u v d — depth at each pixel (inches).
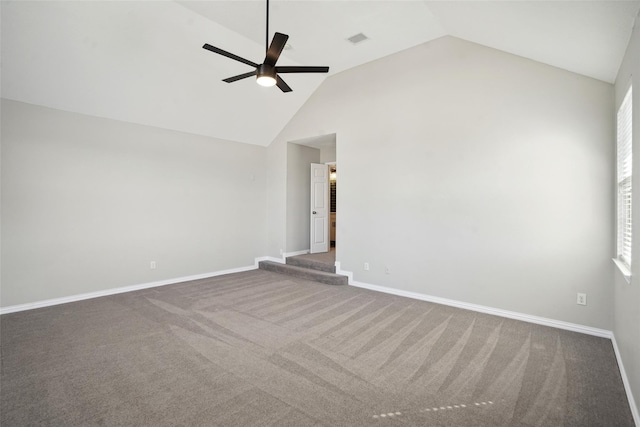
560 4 79.7
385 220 177.2
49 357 98.9
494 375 90.1
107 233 169.3
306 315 139.3
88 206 162.9
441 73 156.7
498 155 140.3
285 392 81.1
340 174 198.4
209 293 174.1
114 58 141.3
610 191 117.0
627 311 87.3
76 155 158.6
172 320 132.3
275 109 216.8
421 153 163.5
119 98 161.5
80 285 160.4
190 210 204.7
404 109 169.6
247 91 192.2
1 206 138.2
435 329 123.9
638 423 67.3
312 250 254.5
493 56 141.4
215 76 172.2
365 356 101.1
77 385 83.4
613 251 116.3
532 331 122.6
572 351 105.7
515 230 136.3
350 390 82.3
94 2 118.0
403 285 170.2
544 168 129.6
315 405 75.8
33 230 146.5
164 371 91.0
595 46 95.0
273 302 157.9
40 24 118.0
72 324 127.1
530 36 108.0
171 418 70.6
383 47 167.2
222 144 222.2
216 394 79.9
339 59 181.0
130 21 129.6
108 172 169.5
